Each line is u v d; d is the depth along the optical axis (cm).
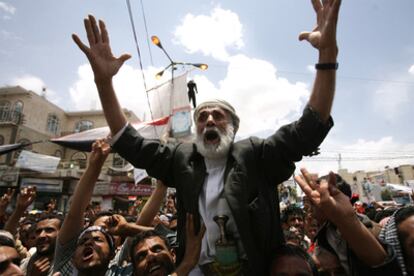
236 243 191
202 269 206
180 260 212
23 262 377
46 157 1400
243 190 193
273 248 197
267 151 201
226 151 217
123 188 2544
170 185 243
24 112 3031
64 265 266
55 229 334
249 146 213
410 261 179
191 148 235
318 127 186
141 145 228
